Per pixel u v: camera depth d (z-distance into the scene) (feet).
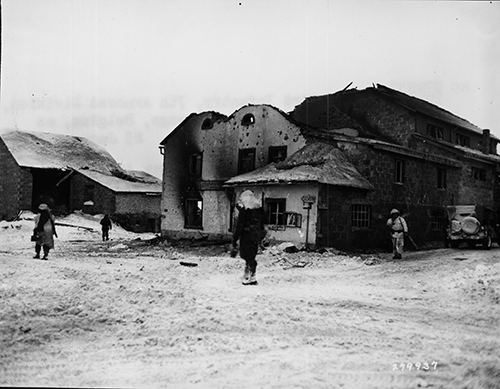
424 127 93.61
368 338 20.48
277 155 75.10
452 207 69.62
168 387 14.87
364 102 96.89
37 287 30.25
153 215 132.26
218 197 80.89
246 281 35.19
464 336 20.81
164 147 90.94
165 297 27.76
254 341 19.85
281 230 65.10
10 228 100.53
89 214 129.29
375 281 37.45
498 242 73.46
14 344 19.34
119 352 18.53
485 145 111.14
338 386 14.88
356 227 67.56
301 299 28.78
